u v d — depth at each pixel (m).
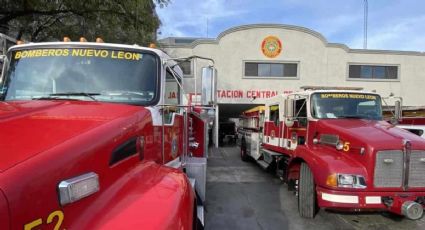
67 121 2.24
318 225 6.18
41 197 1.56
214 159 15.23
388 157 5.50
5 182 1.44
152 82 3.43
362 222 6.38
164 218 1.89
